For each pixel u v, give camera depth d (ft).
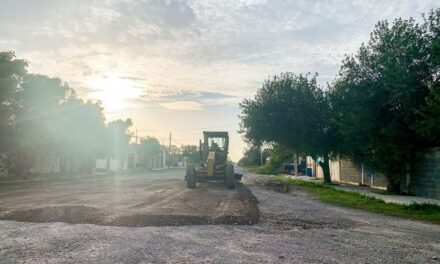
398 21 60.08
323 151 88.69
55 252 18.60
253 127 92.53
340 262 18.21
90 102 112.47
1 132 74.69
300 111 87.25
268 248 20.53
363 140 63.00
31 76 82.84
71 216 29.60
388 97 58.23
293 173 157.17
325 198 50.57
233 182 62.13
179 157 329.52
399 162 58.90
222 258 18.20
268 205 40.57
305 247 21.11
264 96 92.32
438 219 33.58
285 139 91.91
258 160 281.54
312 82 91.76
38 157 91.71
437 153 52.80
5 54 73.15
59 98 90.22
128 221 27.94
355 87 62.95
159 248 19.89
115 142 147.64
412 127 53.01
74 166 123.65
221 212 33.32
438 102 47.67
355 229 27.68
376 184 75.51
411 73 54.80
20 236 22.20
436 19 55.21
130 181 84.07
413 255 20.01
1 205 36.11
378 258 19.19
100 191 54.60
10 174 85.51
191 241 21.77
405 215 36.32
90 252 18.71
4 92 70.90
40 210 32.48
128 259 17.61
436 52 51.55
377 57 61.41
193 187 62.80
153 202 40.24
